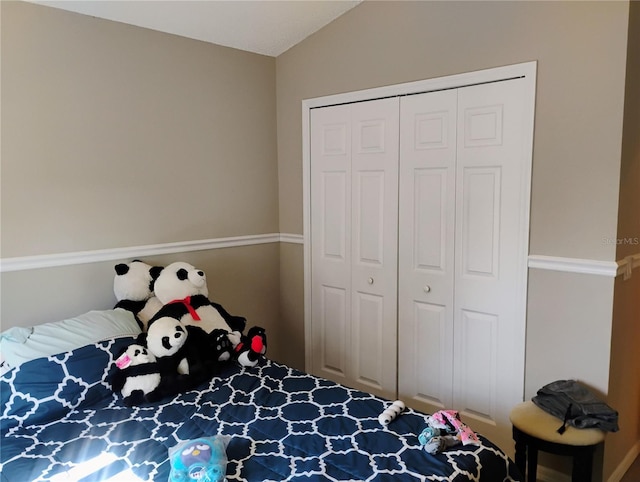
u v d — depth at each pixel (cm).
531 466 205
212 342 239
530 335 238
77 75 242
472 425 262
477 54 242
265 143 332
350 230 306
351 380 316
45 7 230
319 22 297
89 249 251
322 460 158
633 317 245
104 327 228
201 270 288
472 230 253
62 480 151
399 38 270
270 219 340
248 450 166
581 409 200
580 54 212
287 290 346
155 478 151
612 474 233
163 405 202
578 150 216
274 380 225
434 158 264
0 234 222
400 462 157
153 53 270
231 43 302
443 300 268
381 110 283
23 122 226
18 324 230
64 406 198
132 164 265
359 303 306
